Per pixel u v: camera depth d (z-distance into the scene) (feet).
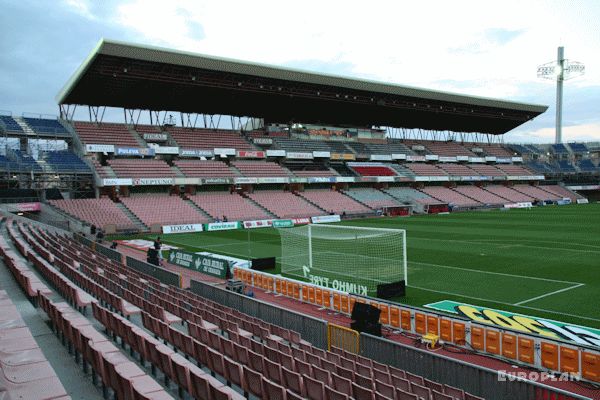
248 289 72.18
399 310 50.26
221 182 192.34
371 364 33.40
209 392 22.24
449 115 267.59
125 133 196.54
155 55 155.43
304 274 80.64
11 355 25.55
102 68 156.15
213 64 168.86
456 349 44.11
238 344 33.12
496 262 88.02
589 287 66.03
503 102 257.55
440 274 78.33
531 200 279.08
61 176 167.94
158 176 180.96
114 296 42.68
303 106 227.61
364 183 250.98
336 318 55.83
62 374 27.30
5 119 173.99
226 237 141.69
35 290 42.09
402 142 290.56
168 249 116.67
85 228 143.43
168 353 27.07
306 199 214.07
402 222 178.81
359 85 208.13
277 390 23.16
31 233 95.14
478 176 282.36
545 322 50.60
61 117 193.88
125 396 21.57
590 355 35.06
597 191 332.39
